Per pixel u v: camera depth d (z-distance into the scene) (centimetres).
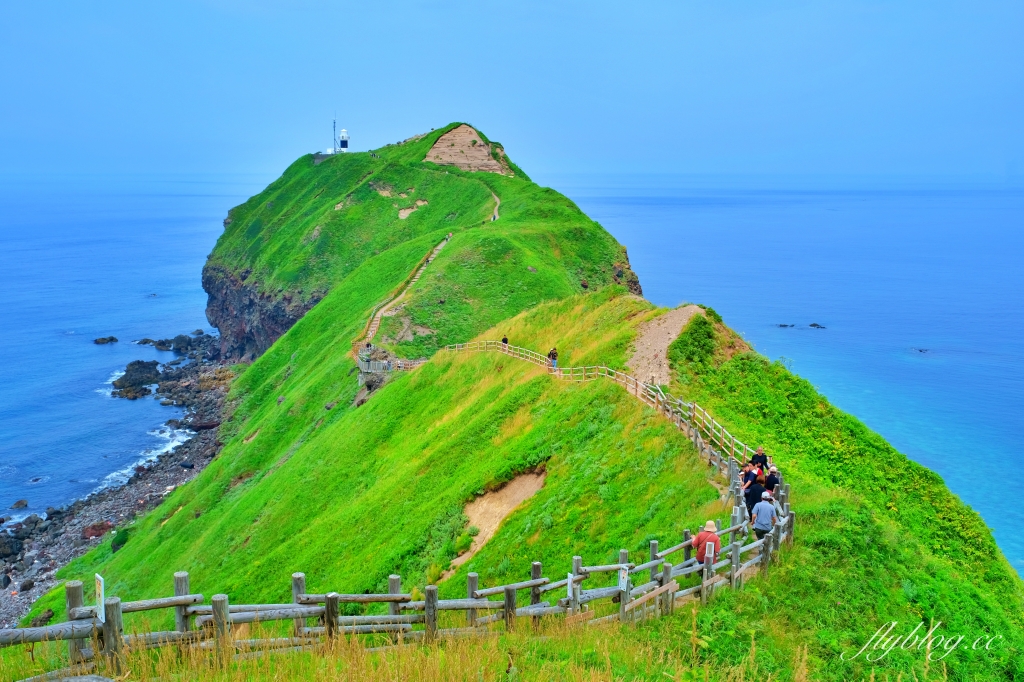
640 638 1523
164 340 14588
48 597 5531
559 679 1312
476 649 1361
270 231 14762
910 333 15638
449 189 13238
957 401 11088
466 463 4006
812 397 3384
